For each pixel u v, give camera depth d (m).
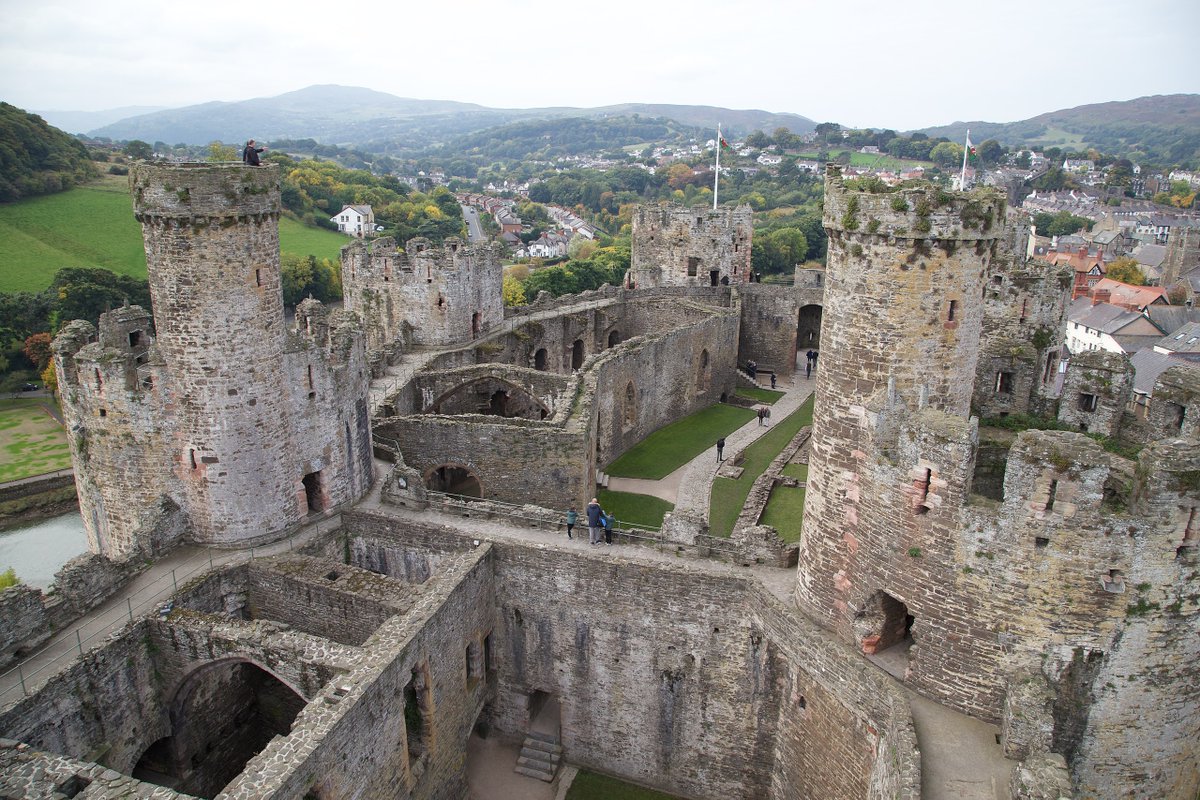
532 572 32.97
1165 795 23.38
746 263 84.88
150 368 31.55
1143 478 20.69
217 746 32.41
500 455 44.16
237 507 33.19
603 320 75.88
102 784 20.66
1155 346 110.12
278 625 28.12
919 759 21.42
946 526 22.89
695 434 63.75
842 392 25.80
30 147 142.25
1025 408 34.41
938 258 23.52
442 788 29.92
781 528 44.59
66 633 28.33
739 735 31.28
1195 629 21.45
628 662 32.50
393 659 25.44
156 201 29.09
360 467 38.62
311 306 37.47
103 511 34.75
